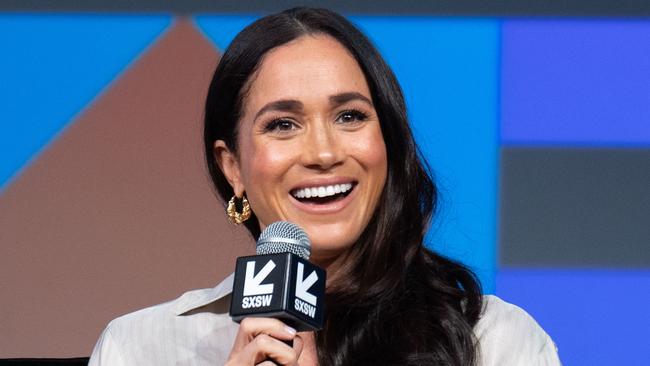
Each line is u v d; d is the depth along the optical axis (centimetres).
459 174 1294
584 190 1294
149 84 1311
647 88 1303
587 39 1308
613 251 1288
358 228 807
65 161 1298
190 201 1296
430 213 868
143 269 1287
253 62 823
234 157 860
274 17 837
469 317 834
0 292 1277
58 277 1283
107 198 1295
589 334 1280
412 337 809
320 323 666
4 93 1302
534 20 1311
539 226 1289
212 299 885
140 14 1320
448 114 1302
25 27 1311
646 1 1310
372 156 802
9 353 1270
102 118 1306
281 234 696
